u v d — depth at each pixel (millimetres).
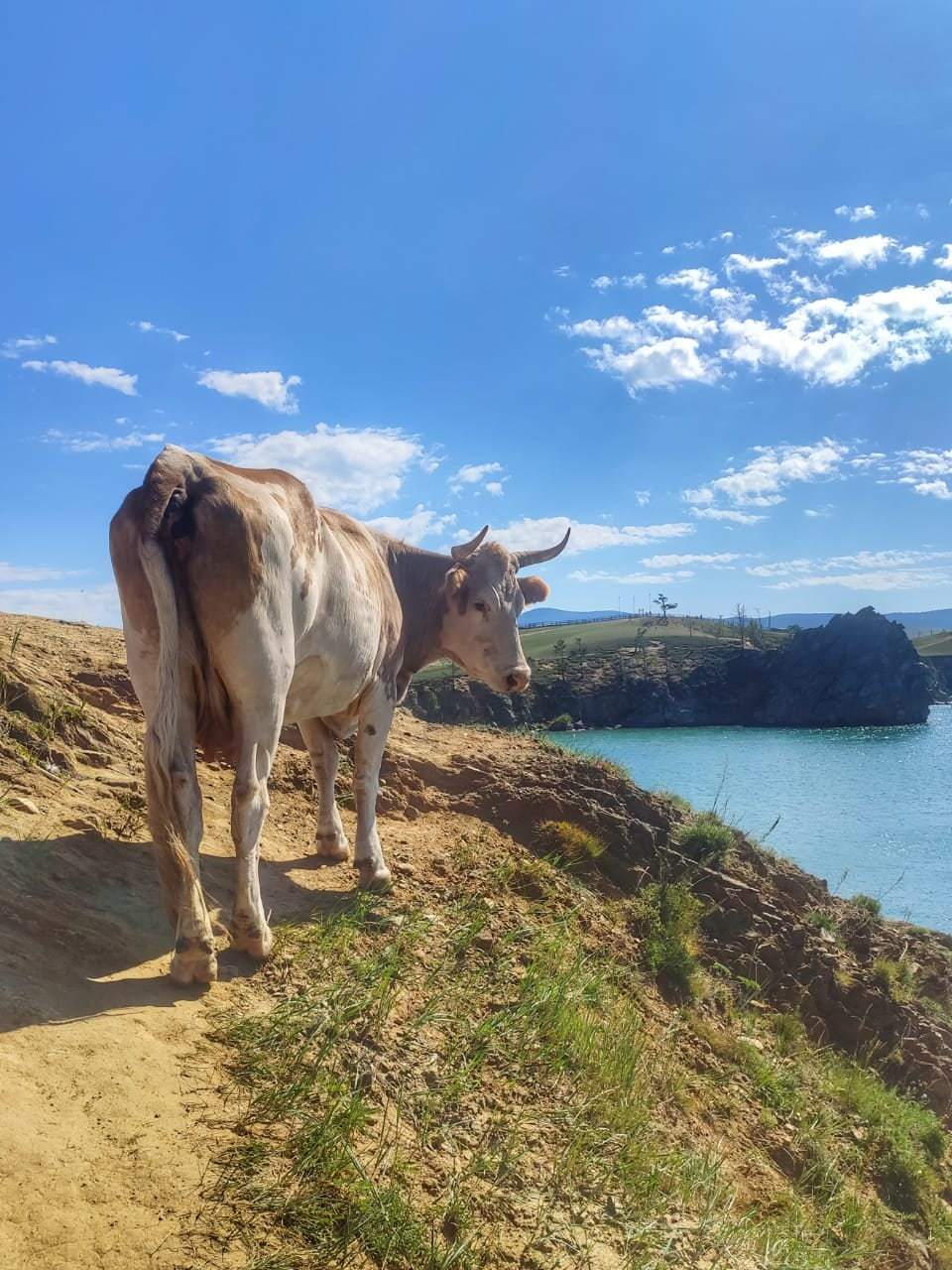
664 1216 2676
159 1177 1835
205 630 2498
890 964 6129
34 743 3627
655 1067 3750
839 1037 5398
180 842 2416
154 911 2873
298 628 2859
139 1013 2330
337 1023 2584
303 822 4305
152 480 2502
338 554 3164
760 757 50219
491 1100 2748
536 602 4445
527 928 3799
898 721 79750
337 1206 1944
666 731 74812
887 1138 4492
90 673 4672
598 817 5406
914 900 17453
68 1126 1869
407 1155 2289
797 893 6629
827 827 26672
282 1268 1735
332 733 3912
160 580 2393
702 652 90750
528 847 4945
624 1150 2869
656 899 5137
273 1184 1930
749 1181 3545
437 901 3822
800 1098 4395
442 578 4203
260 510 2619
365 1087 2439
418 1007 2977
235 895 2736
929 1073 5406
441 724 7199
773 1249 2916
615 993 4027
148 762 2410
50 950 2457
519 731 7355
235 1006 2523
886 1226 3949
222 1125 2057
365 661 3414
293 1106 2178
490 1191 2336
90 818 3250
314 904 3389
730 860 6156
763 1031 4891
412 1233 1975
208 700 2572
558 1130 2770
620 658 89375
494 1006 3215
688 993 4668
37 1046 2059
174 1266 1655
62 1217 1656
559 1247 2258
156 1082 2100
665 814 6184
